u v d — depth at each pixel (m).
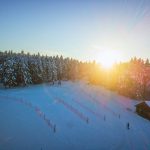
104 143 37.62
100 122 51.12
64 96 80.06
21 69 88.38
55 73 108.31
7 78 84.50
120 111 67.62
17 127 41.06
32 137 37.28
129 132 45.66
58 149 33.56
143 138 42.59
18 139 35.84
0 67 88.62
